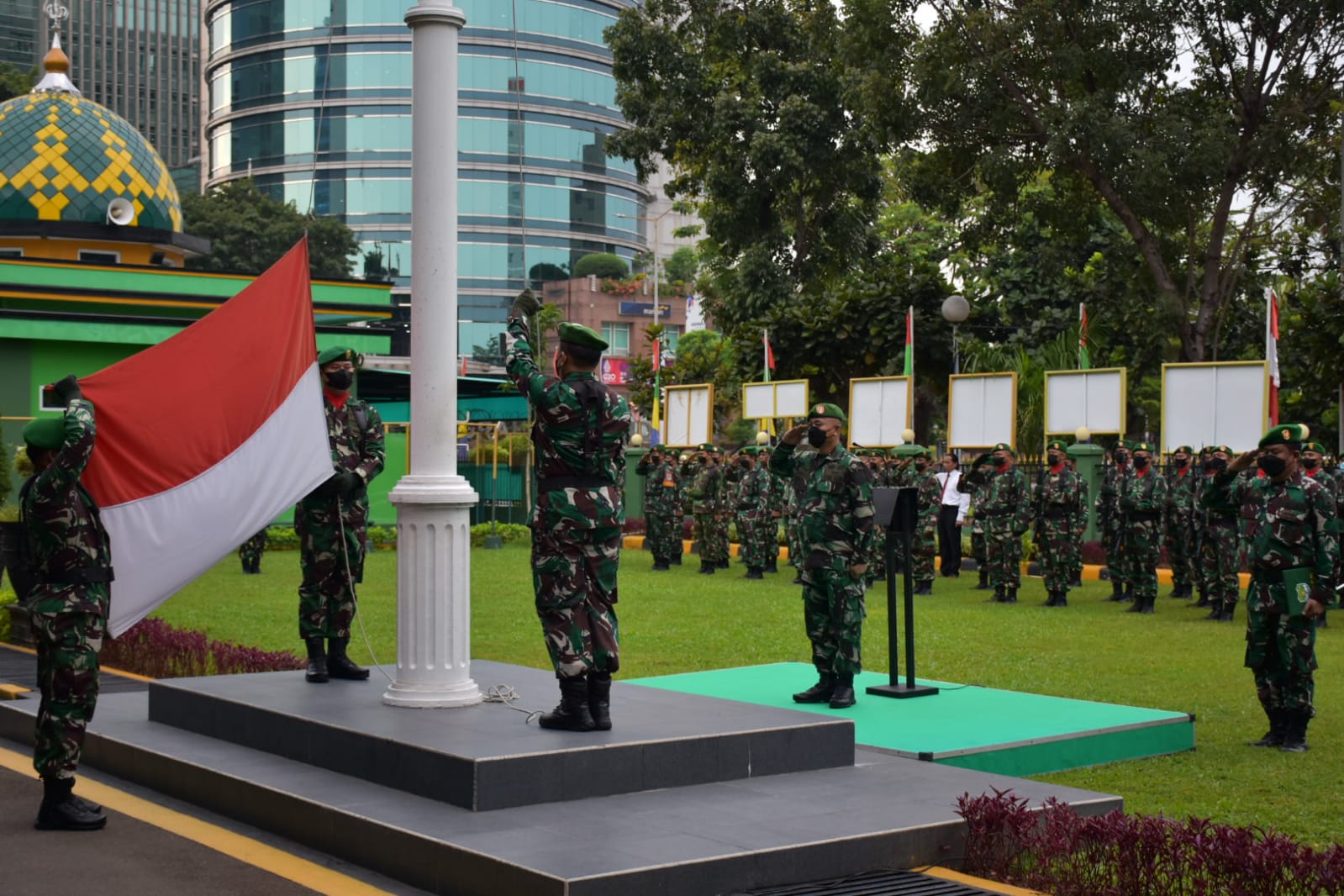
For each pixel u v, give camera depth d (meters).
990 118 27.20
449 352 7.89
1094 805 6.93
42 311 26.20
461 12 7.89
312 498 8.84
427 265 7.83
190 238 30.48
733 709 7.95
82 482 7.77
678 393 28.78
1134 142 25.16
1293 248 30.00
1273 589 9.18
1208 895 5.44
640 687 8.95
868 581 20.17
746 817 6.36
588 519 7.11
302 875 6.01
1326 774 8.44
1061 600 18.08
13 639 13.95
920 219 48.41
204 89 127.44
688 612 16.83
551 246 73.31
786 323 33.44
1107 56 25.73
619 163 78.69
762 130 35.50
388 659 12.73
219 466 8.02
